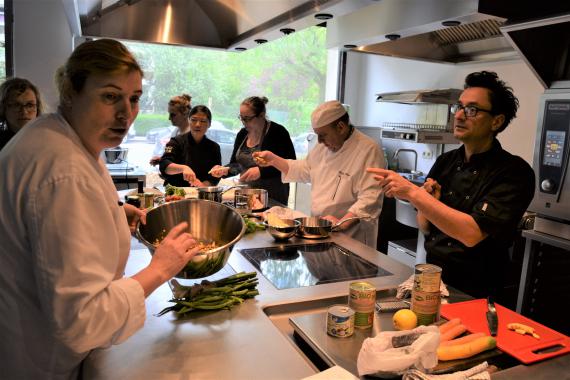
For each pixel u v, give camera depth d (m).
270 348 1.04
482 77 1.50
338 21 2.32
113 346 1.03
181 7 2.33
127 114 0.87
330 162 2.34
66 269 0.78
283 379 0.92
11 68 3.70
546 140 2.11
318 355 1.05
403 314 1.12
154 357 0.99
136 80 0.87
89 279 0.80
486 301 1.29
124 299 0.87
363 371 0.92
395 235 3.96
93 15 2.32
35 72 3.76
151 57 4.16
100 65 0.81
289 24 2.03
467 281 1.58
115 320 0.85
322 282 1.45
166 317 1.18
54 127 0.85
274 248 1.79
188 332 1.10
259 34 2.34
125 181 3.74
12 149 0.84
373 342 0.93
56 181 0.79
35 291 0.88
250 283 1.34
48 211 0.78
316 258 1.68
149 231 1.44
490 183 1.49
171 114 3.54
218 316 1.19
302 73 4.77
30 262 0.85
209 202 1.56
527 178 1.45
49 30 3.74
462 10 1.51
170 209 1.52
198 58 4.32
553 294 2.28
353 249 1.79
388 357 0.90
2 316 0.88
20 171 0.81
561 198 2.07
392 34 1.92
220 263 1.24
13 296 0.87
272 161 2.56
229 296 1.27
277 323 1.23
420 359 0.90
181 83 4.32
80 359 0.97
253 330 1.12
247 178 2.76
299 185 4.66
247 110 3.05
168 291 1.34
